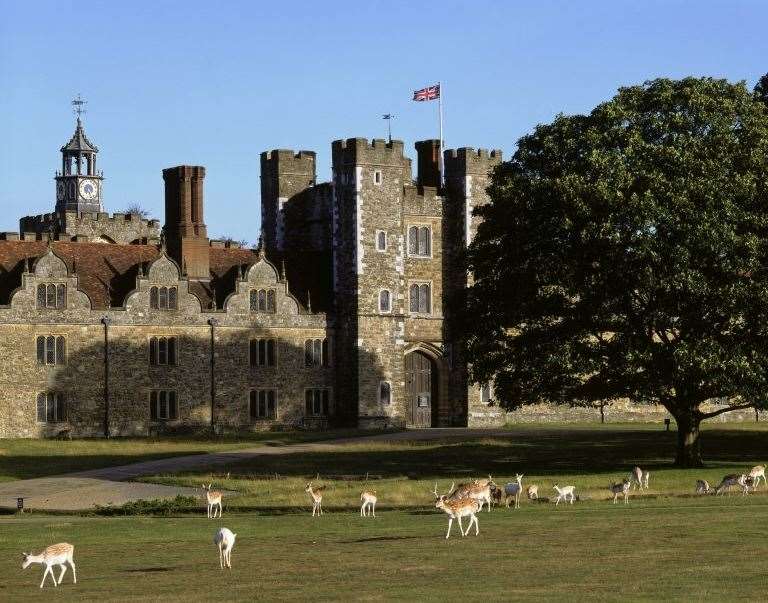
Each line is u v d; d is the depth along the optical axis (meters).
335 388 110.00
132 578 36.78
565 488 54.50
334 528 47.22
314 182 120.19
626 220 66.25
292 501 59.34
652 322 68.75
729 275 66.44
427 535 44.00
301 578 35.81
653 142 70.81
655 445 85.62
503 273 72.69
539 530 44.00
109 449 88.44
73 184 172.25
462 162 114.81
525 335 72.12
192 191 107.75
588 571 35.47
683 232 65.31
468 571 36.03
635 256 65.81
